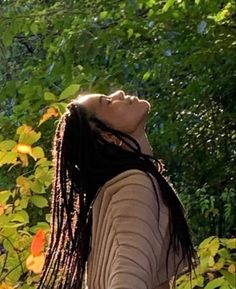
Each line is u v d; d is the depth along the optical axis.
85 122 2.35
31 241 3.39
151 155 2.39
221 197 6.55
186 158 6.79
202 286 3.54
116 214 2.18
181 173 6.82
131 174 2.24
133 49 6.70
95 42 6.43
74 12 6.76
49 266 2.48
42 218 4.46
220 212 6.71
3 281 3.39
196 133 6.77
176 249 2.25
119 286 2.04
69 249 2.41
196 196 6.50
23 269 3.40
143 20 6.63
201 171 6.81
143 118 2.41
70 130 2.36
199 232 6.66
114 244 2.15
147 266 2.10
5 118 6.52
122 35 6.57
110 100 2.41
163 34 6.59
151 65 6.68
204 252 3.38
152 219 2.17
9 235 3.41
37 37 8.80
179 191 6.79
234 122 6.71
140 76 6.72
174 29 6.57
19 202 3.50
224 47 6.25
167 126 6.66
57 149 2.41
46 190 3.84
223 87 6.52
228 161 6.79
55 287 2.54
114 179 2.25
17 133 3.50
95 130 2.36
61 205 2.39
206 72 6.51
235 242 3.48
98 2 6.79
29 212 4.42
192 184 6.82
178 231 2.26
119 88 6.55
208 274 3.49
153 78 6.59
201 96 6.64
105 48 6.72
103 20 6.68
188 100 6.67
